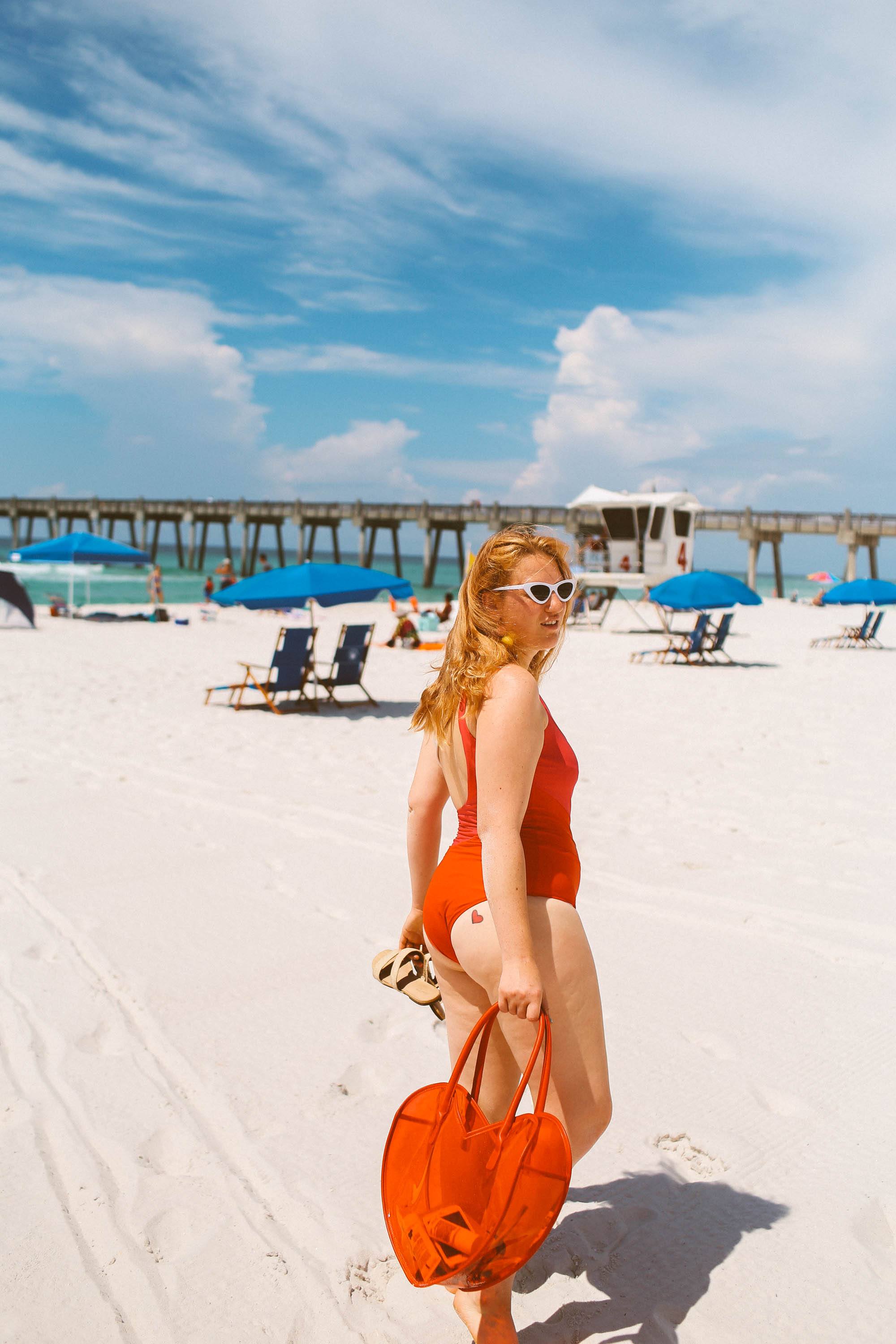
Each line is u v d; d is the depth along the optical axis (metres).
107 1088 2.70
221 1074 2.79
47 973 3.46
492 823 1.62
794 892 4.40
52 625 19.59
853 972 3.54
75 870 4.61
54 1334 1.82
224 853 4.92
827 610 29.70
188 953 3.67
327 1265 2.01
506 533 1.81
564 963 1.68
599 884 4.51
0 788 6.18
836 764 7.29
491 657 1.71
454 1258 1.49
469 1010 1.79
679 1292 1.94
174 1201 2.21
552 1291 1.95
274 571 10.05
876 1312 1.88
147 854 4.88
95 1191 2.24
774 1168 2.37
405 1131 1.62
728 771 7.05
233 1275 1.98
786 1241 2.09
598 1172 2.35
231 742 8.09
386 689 11.95
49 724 8.61
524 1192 1.48
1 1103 2.61
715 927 3.98
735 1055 2.93
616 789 6.46
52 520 61.62
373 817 5.67
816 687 12.08
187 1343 1.80
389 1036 3.06
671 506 28.75
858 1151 2.43
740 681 12.76
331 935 3.87
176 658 14.69
